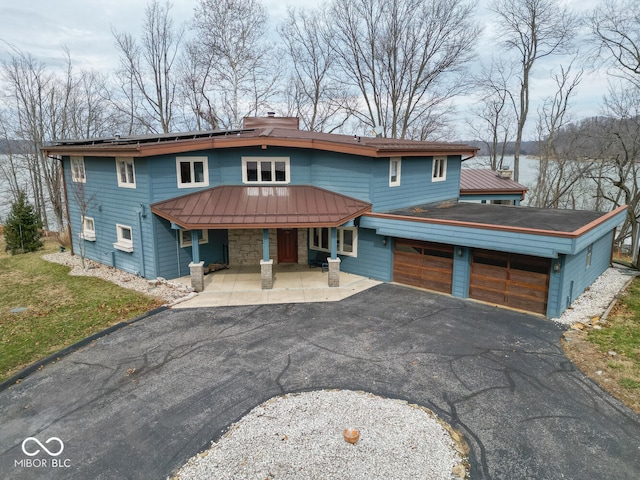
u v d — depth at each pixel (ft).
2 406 26.61
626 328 37.06
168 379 29.55
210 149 54.75
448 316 40.96
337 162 54.39
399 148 52.19
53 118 113.50
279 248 61.82
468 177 82.23
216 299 46.65
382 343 34.91
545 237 37.83
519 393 27.12
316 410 25.32
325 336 36.50
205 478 19.98
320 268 59.31
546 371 29.89
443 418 24.56
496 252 43.45
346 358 32.30
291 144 53.78
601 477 19.93
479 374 29.60
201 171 54.80
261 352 33.53
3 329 38.73
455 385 28.19
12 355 33.37
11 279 56.44
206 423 24.41
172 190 52.44
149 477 20.31
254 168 56.24
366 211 51.80
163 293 48.16
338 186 54.90
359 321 39.91
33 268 62.28
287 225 47.88
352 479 19.67
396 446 21.95
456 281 46.68
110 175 56.08
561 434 23.02
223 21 114.83
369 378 29.22
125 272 57.67
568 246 36.50
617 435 22.90
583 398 26.48
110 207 57.67
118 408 26.12
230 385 28.58
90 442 22.99
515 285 42.57
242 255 61.46
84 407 26.32
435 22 112.37
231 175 56.18
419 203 62.28
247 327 38.70
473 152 69.77
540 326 38.14
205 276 55.67
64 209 114.62
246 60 118.73
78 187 59.47
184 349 34.27
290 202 52.44
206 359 32.48
